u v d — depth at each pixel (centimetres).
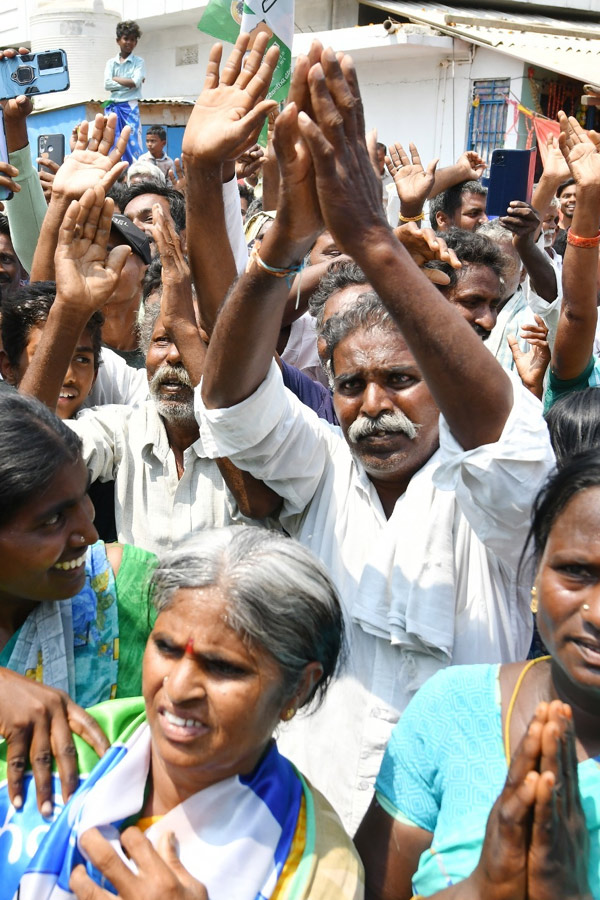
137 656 189
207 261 218
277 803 144
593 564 138
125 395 345
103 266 245
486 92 1172
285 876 139
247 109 201
